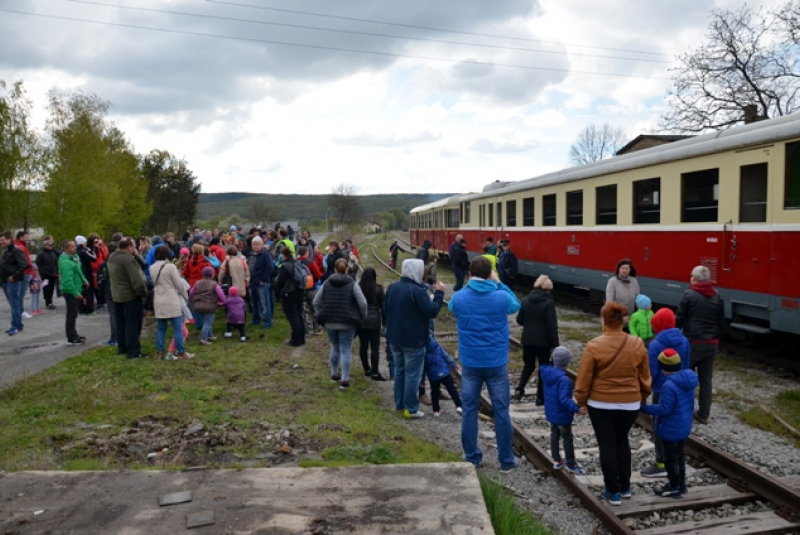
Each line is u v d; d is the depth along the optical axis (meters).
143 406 7.26
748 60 26.30
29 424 6.57
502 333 6.00
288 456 5.84
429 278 16.44
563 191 16.42
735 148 10.04
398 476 4.59
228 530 3.79
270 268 13.02
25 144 35.06
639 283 12.95
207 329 11.38
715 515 5.28
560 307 17.39
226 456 5.78
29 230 38.50
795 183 9.00
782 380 9.31
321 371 9.73
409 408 7.73
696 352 7.36
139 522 3.88
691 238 11.23
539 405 8.35
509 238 20.50
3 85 33.75
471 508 4.11
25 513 3.99
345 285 8.63
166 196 59.78
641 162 12.65
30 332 12.20
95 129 39.25
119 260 9.59
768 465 6.19
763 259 9.52
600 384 5.32
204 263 12.16
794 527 4.97
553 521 5.19
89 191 37.25
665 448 5.53
